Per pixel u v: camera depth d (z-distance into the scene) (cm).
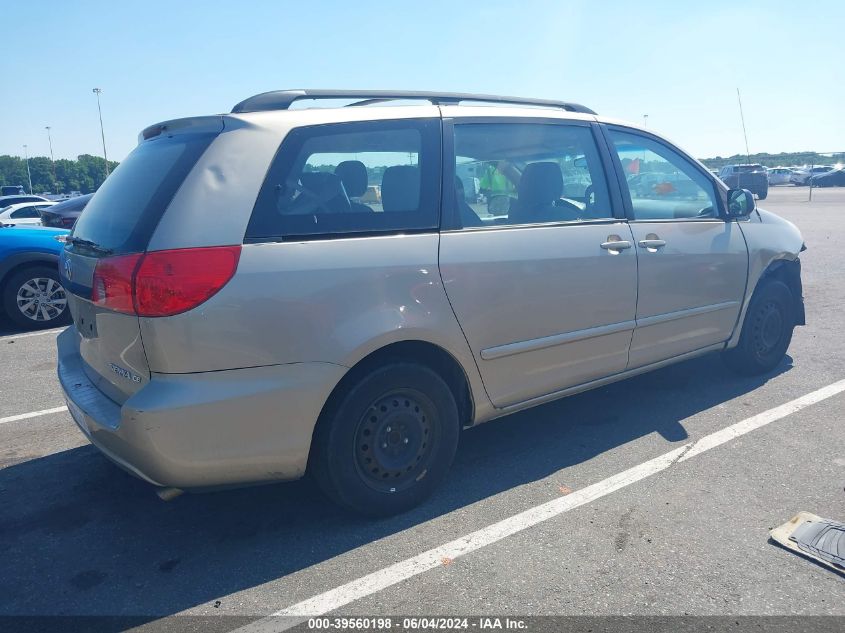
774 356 517
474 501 341
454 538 308
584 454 391
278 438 285
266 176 288
